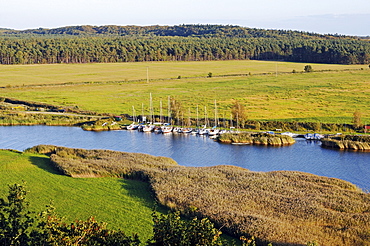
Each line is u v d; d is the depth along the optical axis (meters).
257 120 118.44
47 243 33.50
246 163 83.62
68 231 34.94
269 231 45.12
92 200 58.06
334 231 45.66
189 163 84.69
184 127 119.12
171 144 101.50
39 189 62.59
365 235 44.62
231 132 107.38
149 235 46.69
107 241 34.94
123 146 100.12
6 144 102.12
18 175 69.81
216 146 98.50
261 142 99.75
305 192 59.47
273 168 79.88
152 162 78.12
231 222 47.91
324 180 65.62
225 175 68.81
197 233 35.31
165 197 57.22
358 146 92.38
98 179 68.50
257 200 55.66
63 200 57.94
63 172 71.25
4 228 34.91
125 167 72.38
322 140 97.31
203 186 62.19
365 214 50.94
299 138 103.94
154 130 117.06
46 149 89.75
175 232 35.72
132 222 50.38
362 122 110.50
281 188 61.03
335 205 53.81
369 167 78.62
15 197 36.91
